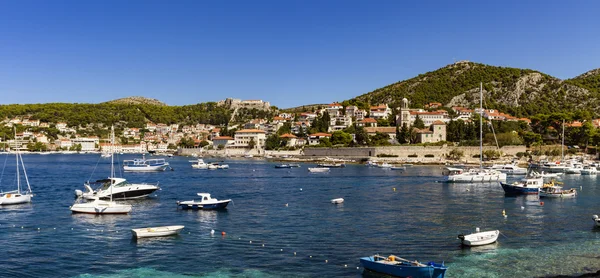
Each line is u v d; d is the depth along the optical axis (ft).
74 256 166.30
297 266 153.89
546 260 159.74
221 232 202.18
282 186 389.80
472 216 238.68
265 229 208.44
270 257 164.04
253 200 301.02
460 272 146.92
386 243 182.29
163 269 151.94
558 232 201.46
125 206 247.91
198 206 261.85
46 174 535.60
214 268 152.56
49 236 195.52
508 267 151.84
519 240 187.11
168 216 241.35
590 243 182.19
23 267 154.30
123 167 637.71
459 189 359.66
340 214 246.27
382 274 144.97
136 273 148.25
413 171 565.12
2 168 652.48
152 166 600.39
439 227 211.61
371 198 309.01
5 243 183.93
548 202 286.66
